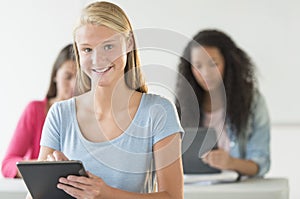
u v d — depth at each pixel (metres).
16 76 4.58
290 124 4.46
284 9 4.44
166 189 1.90
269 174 4.50
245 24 4.46
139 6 4.50
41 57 4.56
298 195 4.47
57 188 1.84
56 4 4.54
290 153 4.47
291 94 4.46
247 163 3.26
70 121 1.97
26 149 3.48
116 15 1.83
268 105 4.48
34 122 3.48
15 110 4.59
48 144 1.98
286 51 4.45
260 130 3.42
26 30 4.57
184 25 4.48
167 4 4.48
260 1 4.44
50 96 3.51
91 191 1.80
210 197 2.84
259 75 4.47
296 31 4.43
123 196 1.83
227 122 3.40
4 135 4.59
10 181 3.17
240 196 2.84
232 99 3.40
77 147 1.95
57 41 4.55
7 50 4.59
